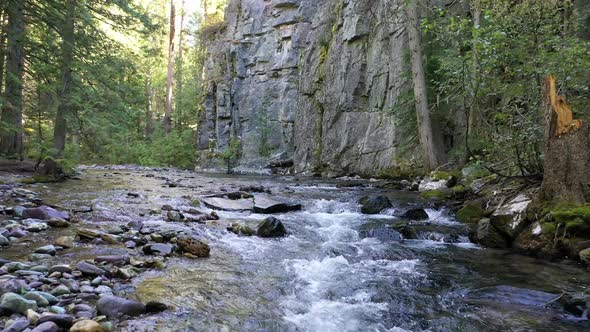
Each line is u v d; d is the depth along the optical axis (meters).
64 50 12.91
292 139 24.75
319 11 24.19
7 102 11.87
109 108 14.23
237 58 28.03
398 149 16.89
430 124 14.11
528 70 7.37
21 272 3.72
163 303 3.47
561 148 5.89
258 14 28.20
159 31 16.84
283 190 12.58
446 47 14.36
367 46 19.70
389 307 3.92
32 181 10.90
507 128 8.83
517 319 3.64
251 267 4.86
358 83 19.62
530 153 7.39
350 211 9.30
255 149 25.45
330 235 6.90
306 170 21.69
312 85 22.95
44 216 6.22
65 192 9.59
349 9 20.81
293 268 4.93
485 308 3.89
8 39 11.99
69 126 14.16
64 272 3.90
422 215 8.41
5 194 7.99
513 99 9.09
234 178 17.58
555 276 4.80
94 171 17.80
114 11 16.36
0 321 2.84
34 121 15.20
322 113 22.05
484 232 6.47
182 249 5.20
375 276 4.84
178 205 8.66
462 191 10.00
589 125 6.29
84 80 14.05
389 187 13.73
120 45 14.90
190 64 41.91
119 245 5.20
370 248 6.13
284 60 26.06
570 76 7.05
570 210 5.55
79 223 6.29
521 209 6.34
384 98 18.25
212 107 28.36
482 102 10.77
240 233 6.63
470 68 8.81
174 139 28.86
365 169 18.33
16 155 13.51
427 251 6.07
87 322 2.85
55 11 12.48
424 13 15.70
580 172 5.75
